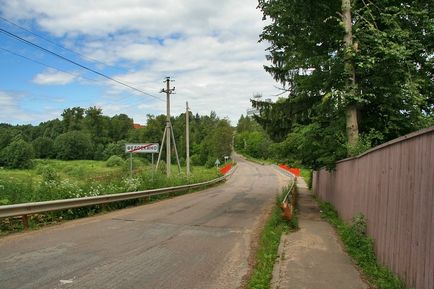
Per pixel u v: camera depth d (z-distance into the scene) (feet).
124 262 25.73
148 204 64.64
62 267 23.98
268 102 86.74
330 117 59.93
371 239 27.81
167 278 22.71
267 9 54.13
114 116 451.94
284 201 49.60
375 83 50.55
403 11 47.85
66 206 43.42
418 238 17.57
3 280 21.20
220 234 37.78
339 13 50.52
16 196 41.78
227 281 22.66
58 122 451.94
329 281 22.49
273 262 26.89
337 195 53.26
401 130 53.42
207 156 352.49
